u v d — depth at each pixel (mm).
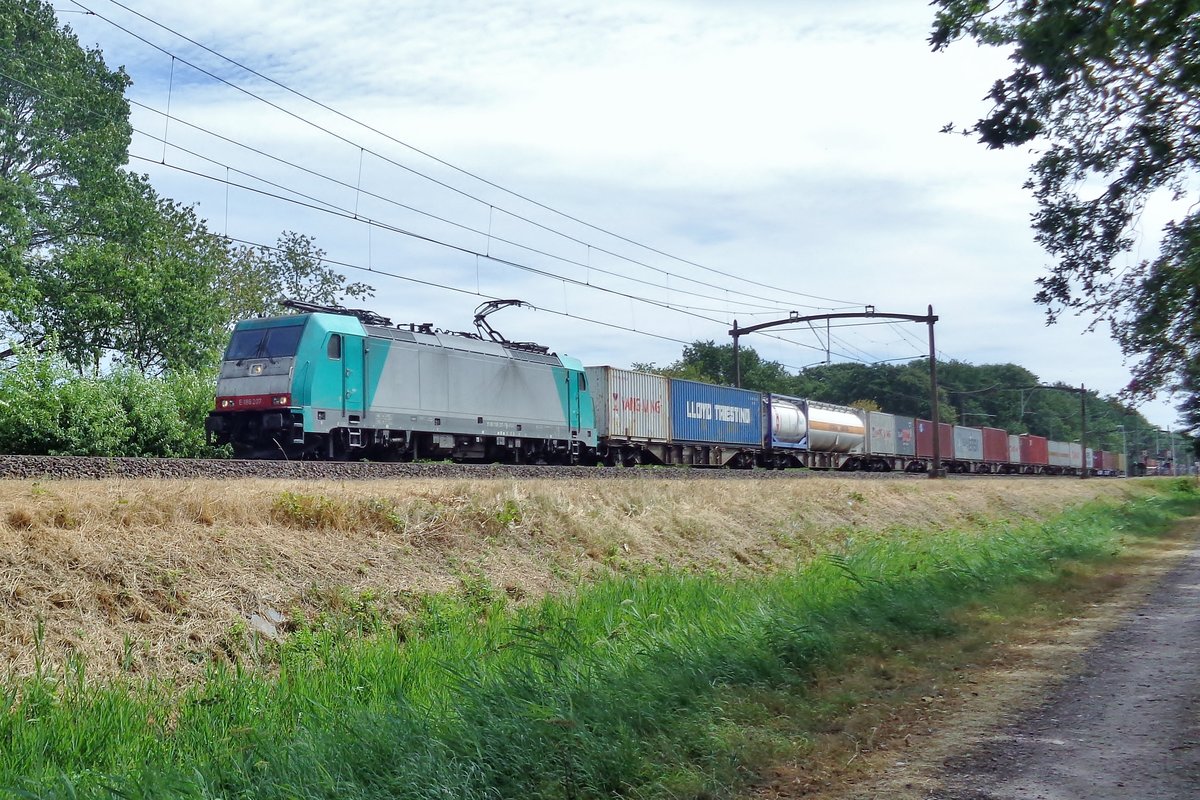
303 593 9805
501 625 10148
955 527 25859
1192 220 12758
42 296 32375
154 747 6336
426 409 24953
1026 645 10852
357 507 12008
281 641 8844
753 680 8344
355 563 10859
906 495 27828
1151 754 6457
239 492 11016
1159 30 8867
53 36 34625
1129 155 11461
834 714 7738
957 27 10344
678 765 6309
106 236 35594
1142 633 11391
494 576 12156
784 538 19094
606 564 14359
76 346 33625
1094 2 8859
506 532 13648
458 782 5699
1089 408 127625
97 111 35156
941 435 58781
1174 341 15328
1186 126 10797
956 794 5781
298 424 21672
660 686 7629
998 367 121125
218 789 5680
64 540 8555
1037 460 75312
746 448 42031
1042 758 6461
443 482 14539
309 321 22406
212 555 9578
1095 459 91875
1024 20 9586
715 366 94188
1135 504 39375
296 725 6789
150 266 35594
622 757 6180
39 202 33219
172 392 28625
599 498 16734
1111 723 7324
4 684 6828
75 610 7973
